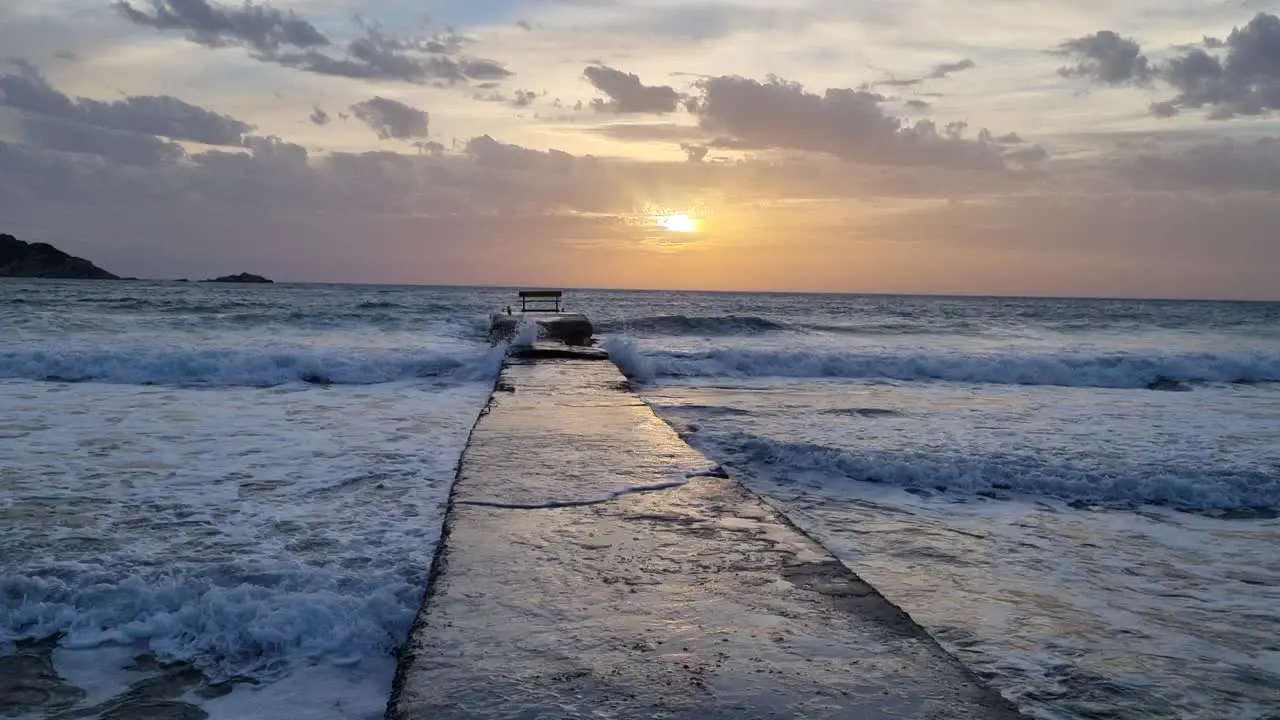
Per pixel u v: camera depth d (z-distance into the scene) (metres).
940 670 2.18
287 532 4.20
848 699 2.00
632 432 5.83
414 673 2.12
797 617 2.54
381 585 3.36
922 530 4.77
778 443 6.82
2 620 3.03
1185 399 11.56
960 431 8.07
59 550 3.83
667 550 3.20
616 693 2.02
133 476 5.52
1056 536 4.73
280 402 9.66
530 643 2.32
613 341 14.23
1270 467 6.34
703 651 2.28
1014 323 33.06
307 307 31.06
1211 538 4.76
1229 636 3.30
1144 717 2.58
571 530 3.45
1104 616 3.49
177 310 26.27
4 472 5.59
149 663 2.78
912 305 59.31
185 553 3.80
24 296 34.91
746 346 19.47
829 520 4.96
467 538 3.32
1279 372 14.49
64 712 2.46
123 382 11.35
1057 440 7.60
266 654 2.85
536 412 6.82
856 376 14.20
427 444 6.91
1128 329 30.81
